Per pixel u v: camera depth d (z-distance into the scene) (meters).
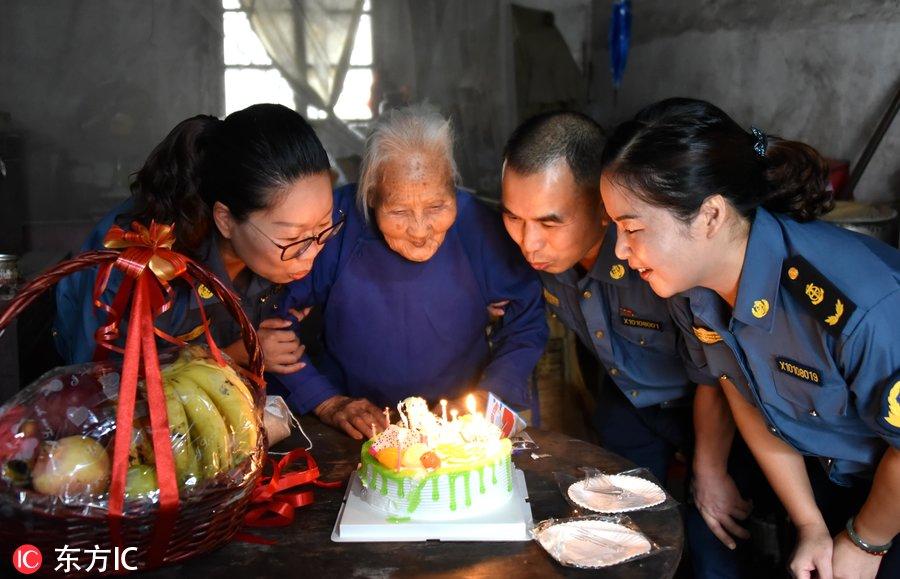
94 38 5.68
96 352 1.51
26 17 5.57
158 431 1.29
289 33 6.28
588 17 6.79
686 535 2.31
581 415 3.38
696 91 5.07
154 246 1.41
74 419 1.36
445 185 1.85
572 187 1.77
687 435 2.41
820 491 1.99
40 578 1.32
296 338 2.05
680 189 1.50
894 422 1.53
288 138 1.66
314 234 1.73
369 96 6.52
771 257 1.63
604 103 6.55
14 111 5.60
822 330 1.58
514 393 2.09
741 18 4.54
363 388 2.21
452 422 1.69
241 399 1.46
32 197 5.66
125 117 5.78
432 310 2.11
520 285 2.17
